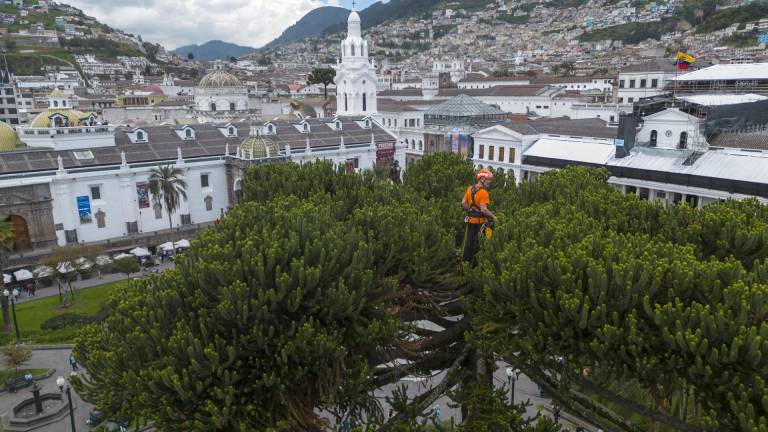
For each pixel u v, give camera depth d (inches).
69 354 1707.7
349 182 1296.8
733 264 643.5
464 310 873.5
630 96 4192.9
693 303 584.7
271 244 737.0
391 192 1192.8
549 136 2947.8
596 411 765.3
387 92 6181.1
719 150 2300.7
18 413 1405.0
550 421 792.9
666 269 655.8
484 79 6875.0
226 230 845.8
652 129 2493.8
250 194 1342.3
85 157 2497.5
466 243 882.8
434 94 5821.9
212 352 619.5
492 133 3088.1
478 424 781.9
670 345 585.9
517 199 1139.3
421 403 815.7
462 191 1168.8
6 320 1814.7
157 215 2662.4
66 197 2354.8
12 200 2225.6
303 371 673.0
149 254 2393.0
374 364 903.7
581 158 2669.8
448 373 866.8
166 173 2512.3
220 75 4527.6
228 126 3016.7
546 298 657.0
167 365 643.5
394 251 822.5
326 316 718.5
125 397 673.0
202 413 641.6
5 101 5905.5
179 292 737.0
